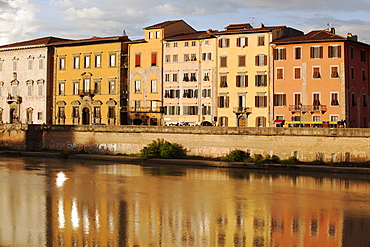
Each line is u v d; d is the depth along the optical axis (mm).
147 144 77125
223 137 71188
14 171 64125
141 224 37656
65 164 72125
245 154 69500
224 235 35125
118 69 98625
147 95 96312
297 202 45250
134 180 56781
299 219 39406
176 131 74625
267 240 34094
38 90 107375
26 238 34219
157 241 33750
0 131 90062
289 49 85438
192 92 92000
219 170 64938
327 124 82312
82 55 102688
